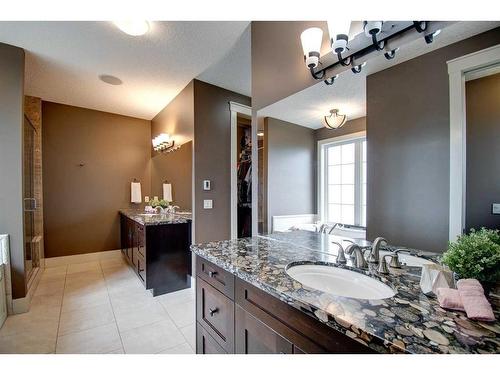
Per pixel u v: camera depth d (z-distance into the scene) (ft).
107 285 9.38
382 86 4.04
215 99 9.74
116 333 6.19
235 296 3.67
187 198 9.71
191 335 6.14
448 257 2.75
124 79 9.21
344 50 4.22
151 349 5.55
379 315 2.23
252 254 4.38
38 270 9.77
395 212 3.92
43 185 11.37
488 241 2.64
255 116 6.74
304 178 5.40
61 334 6.10
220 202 9.78
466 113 3.13
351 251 4.02
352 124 4.50
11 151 7.06
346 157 4.61
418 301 2.54
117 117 13.47
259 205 6.66
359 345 2.07
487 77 2.98
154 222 8.63
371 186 4.24
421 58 3.55
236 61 7.93
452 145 3.26
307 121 5.33
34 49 7.20
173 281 9.03
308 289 2.82
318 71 4.92
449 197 3.29
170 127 11.52
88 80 9.29
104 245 12.96
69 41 6.79
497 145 2.87
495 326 2.04
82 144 12.41
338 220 4.78
